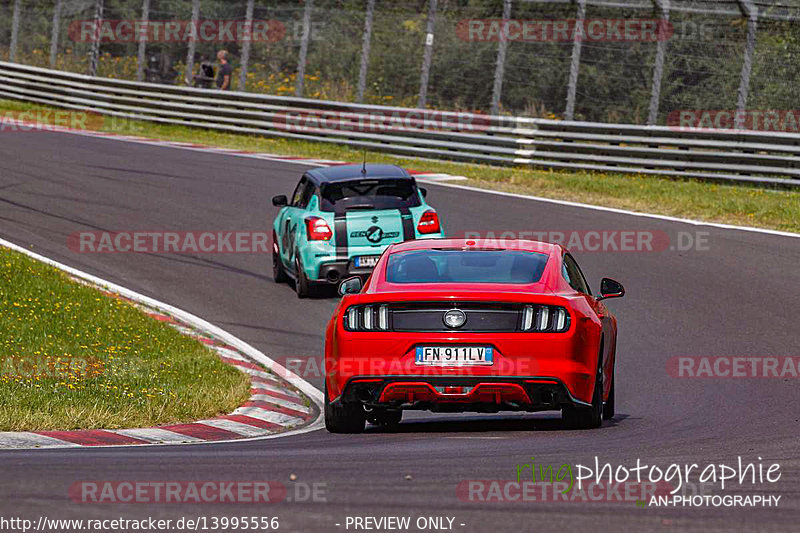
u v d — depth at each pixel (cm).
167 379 3700
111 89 11619
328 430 3045
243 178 8425
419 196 5369
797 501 1998
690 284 5434
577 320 2770
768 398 3497
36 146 9606
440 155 9662
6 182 7925
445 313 2741
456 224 6831
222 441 2934
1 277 4938
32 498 1934
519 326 2738
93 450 2652
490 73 10356
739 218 7138
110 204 7375
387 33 10950
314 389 3925
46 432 2925
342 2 11238
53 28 12531
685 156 8556
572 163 9075
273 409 3506
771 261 5919
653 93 9194
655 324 4709
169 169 8725
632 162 8762
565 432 2888
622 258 6016
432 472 2238
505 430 3016
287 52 11369
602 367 3012
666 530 1766
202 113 11125
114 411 3186
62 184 7956
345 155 9825
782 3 9000
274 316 5028
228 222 6988
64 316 4484
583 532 1748
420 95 10375
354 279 3219
